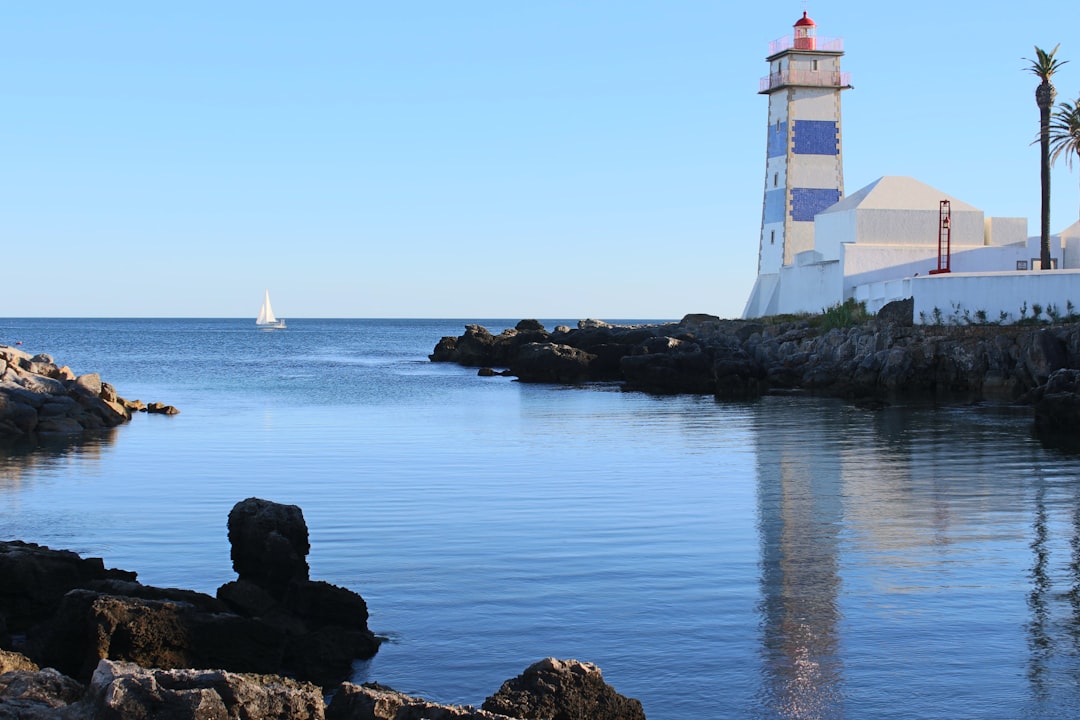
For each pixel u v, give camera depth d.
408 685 17.36
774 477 36.47
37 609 18.81
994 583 22.70
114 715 11.78
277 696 12.68
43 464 40.19
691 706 16.47
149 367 113.50
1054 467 38.50
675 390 80.69
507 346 116.50
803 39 99.81
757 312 102.50
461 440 48.12
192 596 18.28
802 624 20.03
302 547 20.50
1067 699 16.69
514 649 18.84
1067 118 83.00
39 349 155.88
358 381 92.31
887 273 86.62
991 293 71.50
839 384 73.56
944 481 35.44
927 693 16.89
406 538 26.69
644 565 24.09
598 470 38.31
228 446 45.91
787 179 99.75
